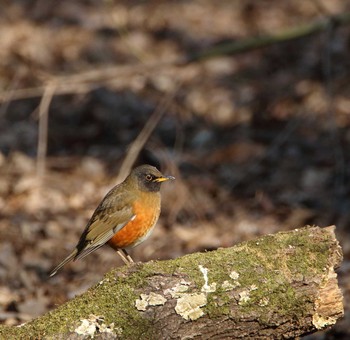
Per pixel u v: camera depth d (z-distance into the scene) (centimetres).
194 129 1764
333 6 2303
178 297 651
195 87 1939
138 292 652
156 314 646
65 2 2412
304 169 1558
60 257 1238
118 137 1734
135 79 1953
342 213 1387
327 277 673
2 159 1600
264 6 2373
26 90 1444
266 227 1362
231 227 1365
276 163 1596
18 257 1227
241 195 1485
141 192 909
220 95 1892
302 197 1459
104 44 2148
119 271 665
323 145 1638
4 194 1452
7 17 2305
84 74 1454
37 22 2286
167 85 1942
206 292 654
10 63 1984
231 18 2316
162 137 1736
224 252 681
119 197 905
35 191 1457
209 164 1608
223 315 654
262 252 679
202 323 652
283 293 662
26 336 638
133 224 904
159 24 2278
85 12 2347
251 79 1967
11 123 1798
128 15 2328
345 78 1883
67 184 1507
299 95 1834
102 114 1831
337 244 687
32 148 1686
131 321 643
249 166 1588
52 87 1434
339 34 2125
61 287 1134
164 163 1548
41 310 1042
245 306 657
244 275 663
